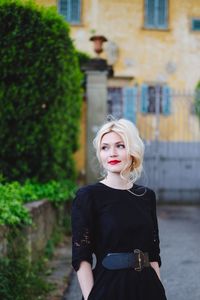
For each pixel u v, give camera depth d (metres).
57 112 8.12
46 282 5.50
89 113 12.55
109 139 2.65
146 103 16.56
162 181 14.84
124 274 2.51
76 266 2.53
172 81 16.97
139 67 16.92
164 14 17.02
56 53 8.02
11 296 4.23
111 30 16.78
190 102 16.03
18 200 5.87
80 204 2.60
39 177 8.05
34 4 7.89
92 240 2.59
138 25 16.88
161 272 6.09
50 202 7.37
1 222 4.46
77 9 16.56
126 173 2.65
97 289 2.49
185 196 14.59
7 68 7.76
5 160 7.86
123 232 2.55
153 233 2.69
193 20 17.02
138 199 2.69
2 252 4.41
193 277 5.85
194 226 9.81
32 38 7.86
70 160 9.45
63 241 8.09
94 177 12.27
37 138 7.93
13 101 7.83
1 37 7.74
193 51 17.00
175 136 16.27
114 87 16.83
